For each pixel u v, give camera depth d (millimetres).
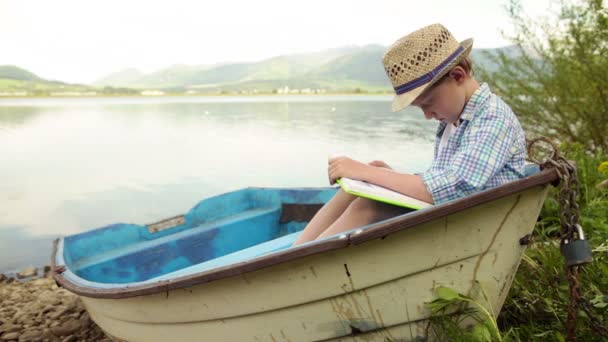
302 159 9211
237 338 2123
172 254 3410
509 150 1929
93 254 3271
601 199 3426
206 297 2066
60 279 2617
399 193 1959
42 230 5711
